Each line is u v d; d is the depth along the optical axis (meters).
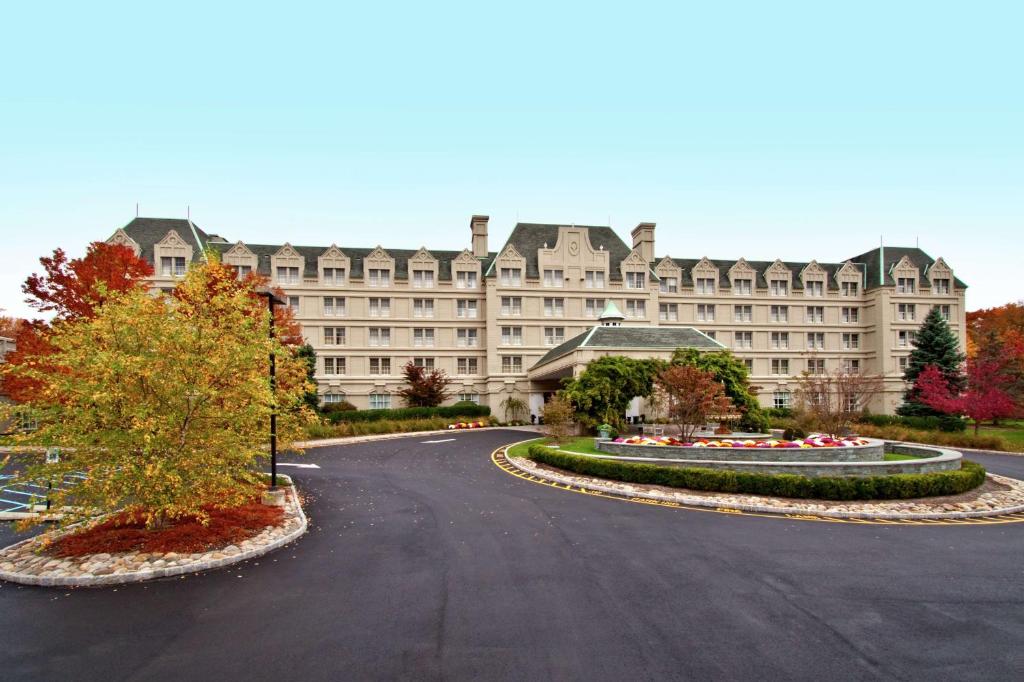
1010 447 34.69
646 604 9.60
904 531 14.68
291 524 14.64
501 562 11.91
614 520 15.70
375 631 8.56
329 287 56.06
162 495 12.34
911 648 8.04
